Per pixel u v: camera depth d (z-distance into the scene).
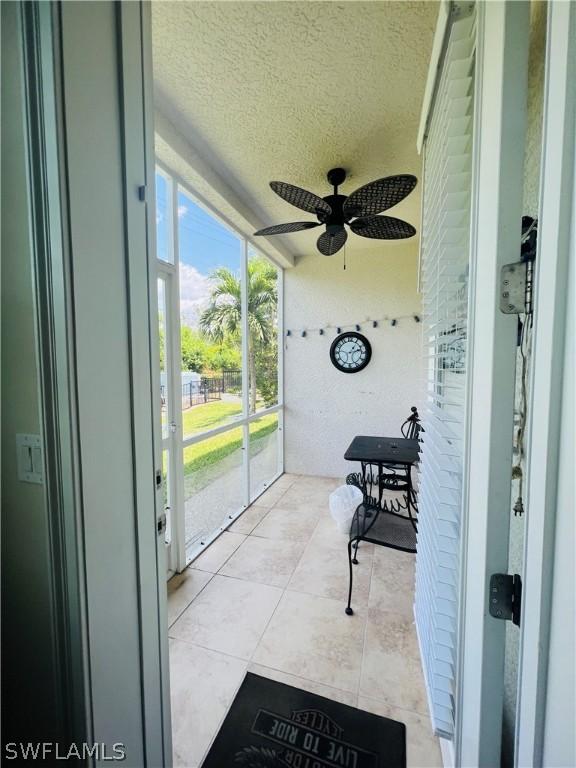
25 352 0.74
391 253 3.91
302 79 1.59
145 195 0.90
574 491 0.45
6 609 0.81
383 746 1.24
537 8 0.84
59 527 0.73
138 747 0.90
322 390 4.21
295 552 2.54
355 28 1.33
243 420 3.25
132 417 0.87
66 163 0.68
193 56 1.46
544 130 0.52
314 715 1.35
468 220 1.05
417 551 1.72
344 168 2.33
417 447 2.85
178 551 2.28
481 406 0.76
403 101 1.73
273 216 3.07
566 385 0.47
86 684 0.75
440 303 1.20
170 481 2.24
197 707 1.38
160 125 1.82
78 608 0.74
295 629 1.79
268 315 3.92
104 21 0.77
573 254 0.46
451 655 1.18
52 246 0.68
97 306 0.76
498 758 0.73
